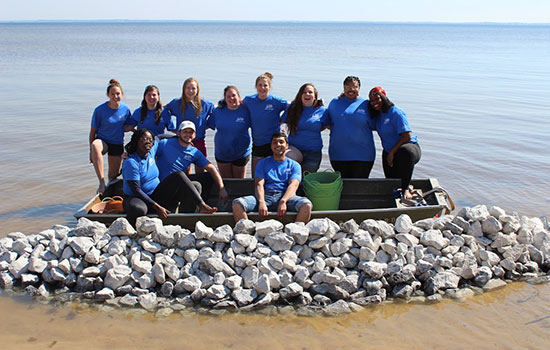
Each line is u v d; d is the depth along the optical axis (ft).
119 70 98.27
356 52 171.12
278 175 21.27
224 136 25.41
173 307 17.40
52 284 18.56
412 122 50.80
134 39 283.79
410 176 23.40
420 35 436.35
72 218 25.43
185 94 25.18
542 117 53.98
